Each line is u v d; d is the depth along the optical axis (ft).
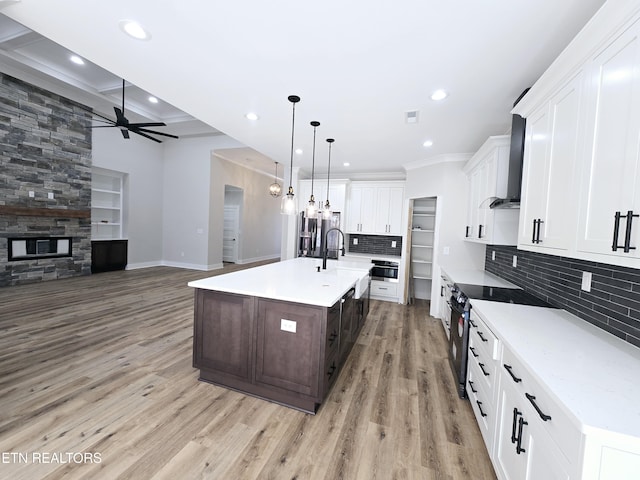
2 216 15.76
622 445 2.57
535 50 5.97
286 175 18.76
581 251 4.58
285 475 5.03
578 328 5.36
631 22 3.61
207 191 24.40
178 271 23.17
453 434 6.23
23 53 13.73
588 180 4.44
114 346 9.62
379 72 6.97
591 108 4.40
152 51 6.42
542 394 3.51
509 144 8.82
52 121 17.30
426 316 14.80
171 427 6.07
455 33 5.53
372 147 13.35
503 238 9.39
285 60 6.61
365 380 8.39
